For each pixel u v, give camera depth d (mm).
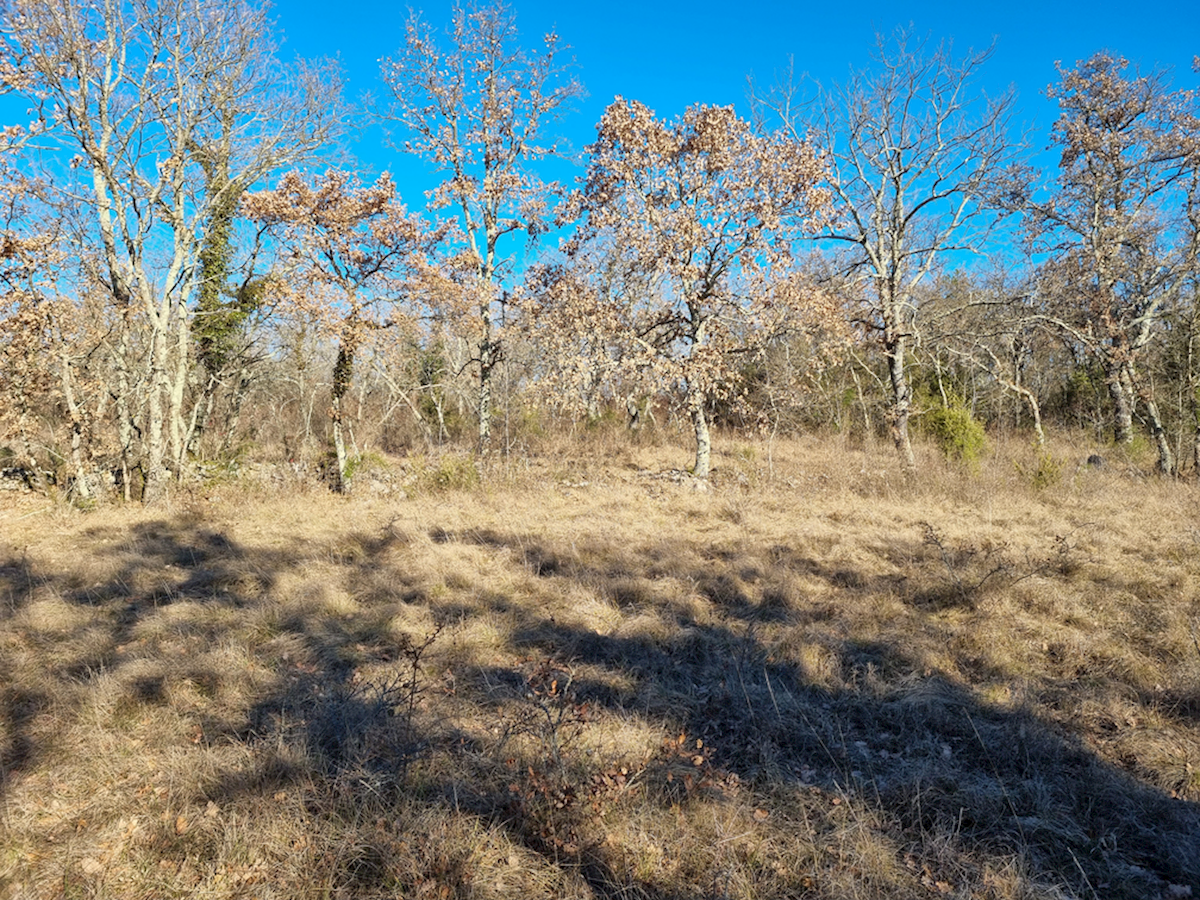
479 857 3133
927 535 7984
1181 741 3959
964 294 22891
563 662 5348
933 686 4672
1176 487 12375
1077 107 17641
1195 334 15203
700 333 14664
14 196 11281
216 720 4348
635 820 3365
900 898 2873
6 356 11516
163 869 3111
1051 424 25172
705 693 4840
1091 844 3234
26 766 3865
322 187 12758
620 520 10297
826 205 14250
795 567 7664
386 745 3963
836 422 21984
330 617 6219
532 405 16234
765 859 3184
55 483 13320
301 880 3002
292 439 20438
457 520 10273
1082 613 5906
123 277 13258
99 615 6273
